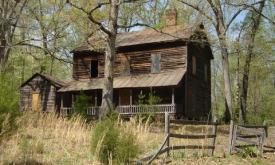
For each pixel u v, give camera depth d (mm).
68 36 27031
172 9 32594
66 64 50688
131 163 10273
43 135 13617
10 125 8578
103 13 24312
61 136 13789
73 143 12773
